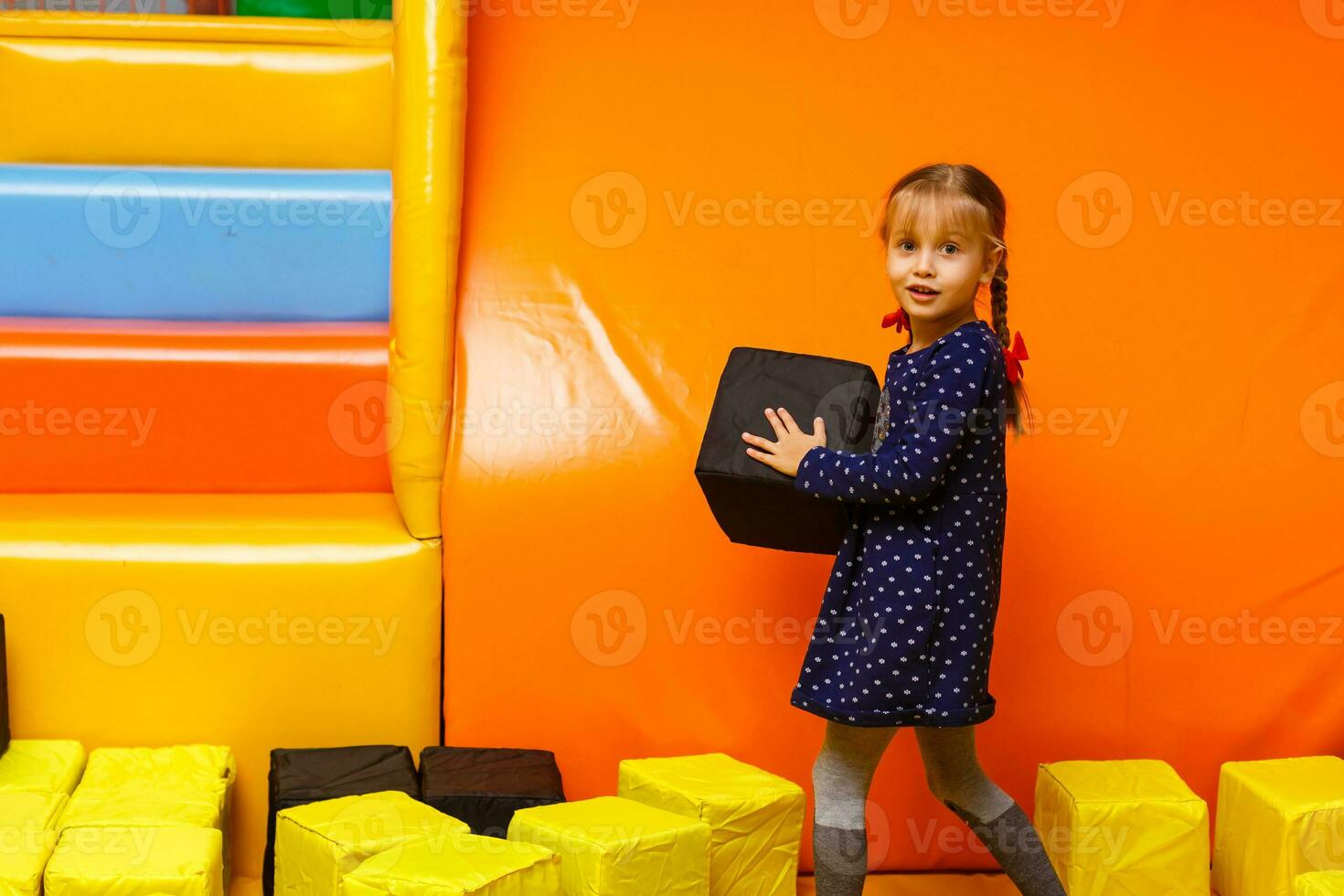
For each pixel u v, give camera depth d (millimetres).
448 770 2049
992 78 2576
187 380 2375
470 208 2432
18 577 2131
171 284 2602
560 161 2479
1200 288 2414
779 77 2570
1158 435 2322
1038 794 2178
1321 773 2156
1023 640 2242
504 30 2600
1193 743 2264
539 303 2359
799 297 2393
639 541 2232
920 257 1827
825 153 2502
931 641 1810
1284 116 2553
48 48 2635
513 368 2309
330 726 2201
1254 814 2104
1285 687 2268
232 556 2162
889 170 2488
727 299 2385
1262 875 2084
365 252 2623
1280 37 2627
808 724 2232
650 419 2281
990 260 1869
